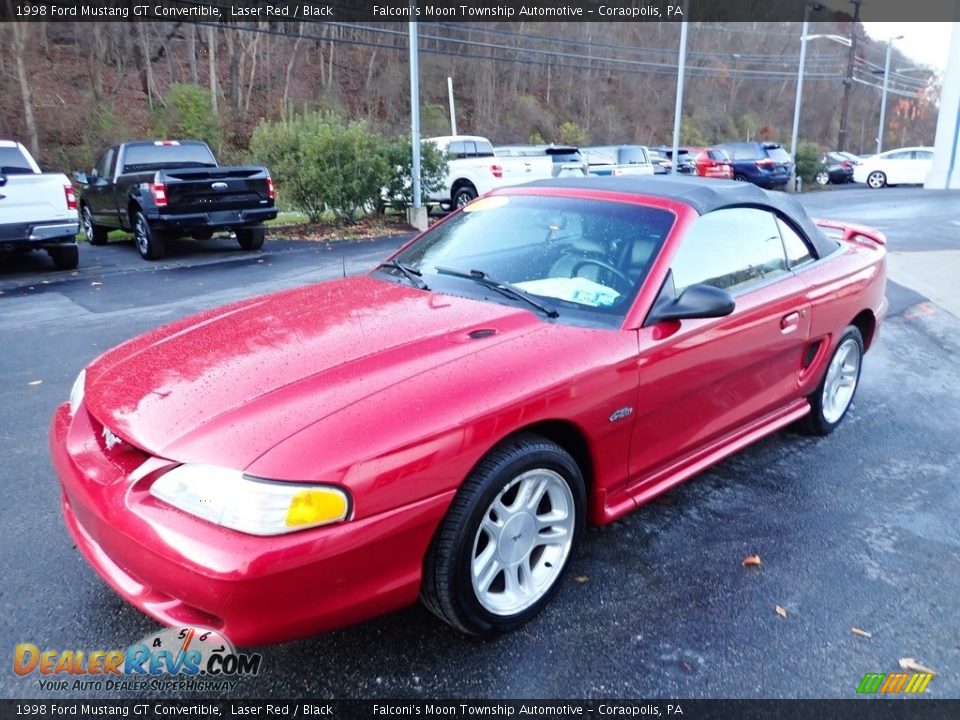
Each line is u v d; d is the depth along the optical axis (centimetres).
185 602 219
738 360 349
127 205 1184
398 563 234
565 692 248
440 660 262
